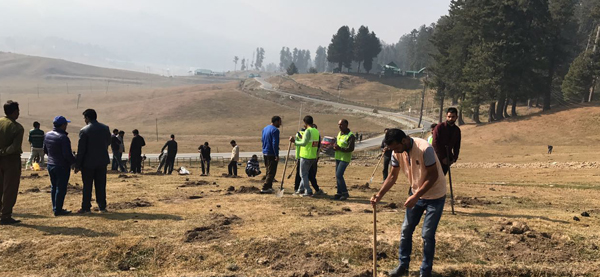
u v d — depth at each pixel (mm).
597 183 14875
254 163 16656
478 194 11672
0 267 5426
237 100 157375
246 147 82312
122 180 14234
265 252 5918
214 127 121188
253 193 10906
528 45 68688
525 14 71500
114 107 152875
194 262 5648
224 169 31719
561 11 76375
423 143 4977
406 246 5398
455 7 84375
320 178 17516
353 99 181875
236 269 5484
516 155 44250
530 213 8258
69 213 8047
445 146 7832
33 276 5191
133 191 11180
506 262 5781
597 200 10398
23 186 12156
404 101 162500
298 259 5738
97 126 8172
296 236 6426
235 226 7082
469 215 7930
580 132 60531
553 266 5613
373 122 118312
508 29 69250
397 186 13570
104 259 5688
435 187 5102
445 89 83125
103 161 8195
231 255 5852
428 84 84938
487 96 70000
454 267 5562
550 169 23969
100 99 174250
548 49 73062
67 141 7852
